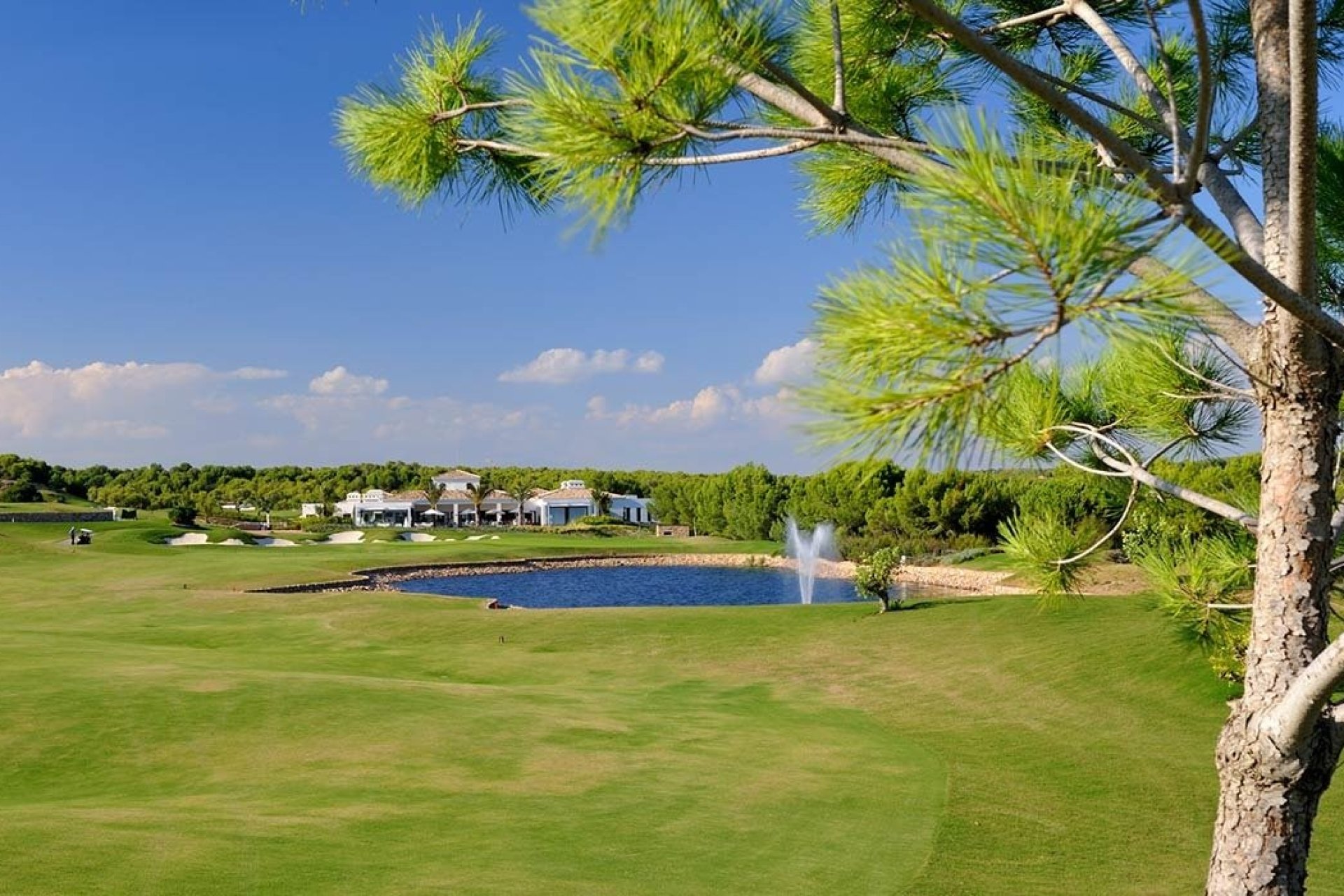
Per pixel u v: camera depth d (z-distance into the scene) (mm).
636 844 7973
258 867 6711
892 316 1933
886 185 4648
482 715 13070
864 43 4289
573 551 59094
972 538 45438
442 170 3982
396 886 6535
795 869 7531
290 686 14047
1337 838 8992
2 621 25625
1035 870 7855
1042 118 4875
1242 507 4680
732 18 2602
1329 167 3482
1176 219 2057
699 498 73688
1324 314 2475
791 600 40594
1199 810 9852
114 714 12055
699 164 2957
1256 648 3061
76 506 75812
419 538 70500
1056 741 13047
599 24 2449
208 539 59781
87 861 6551
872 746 12555
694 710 14938
